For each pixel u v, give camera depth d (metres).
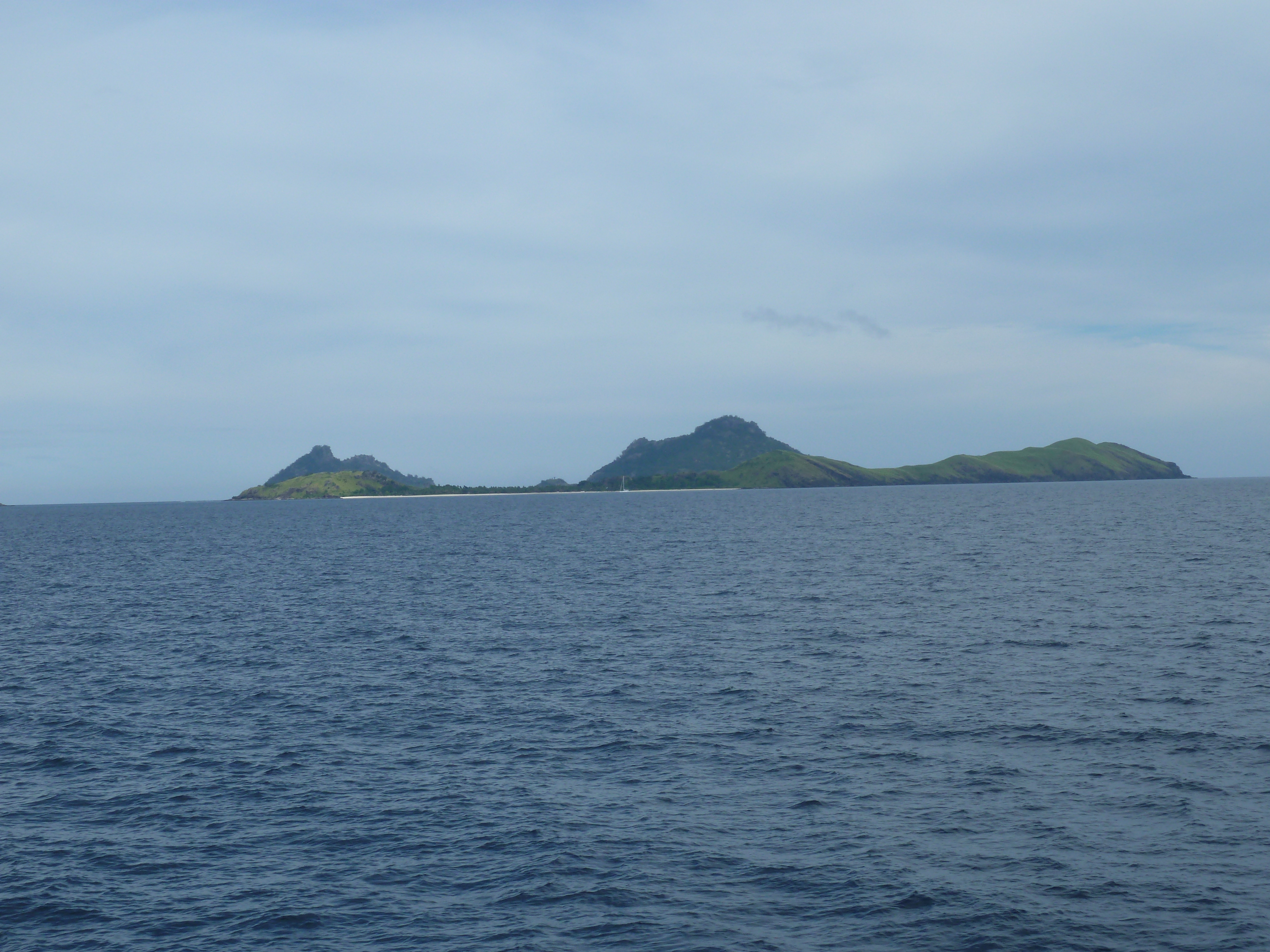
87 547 155.50
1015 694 40.53
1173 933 20.53
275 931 21.58
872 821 26.98
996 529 154.75
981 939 20.56
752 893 22.92
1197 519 168.62
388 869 24.64
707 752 33.53
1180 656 47.56
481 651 52.84
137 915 22.42
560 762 32.78
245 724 38.16
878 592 75.25
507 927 21.59
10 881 24.20
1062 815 27.03
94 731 37.41
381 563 112.19
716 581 85.19
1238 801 27.59
